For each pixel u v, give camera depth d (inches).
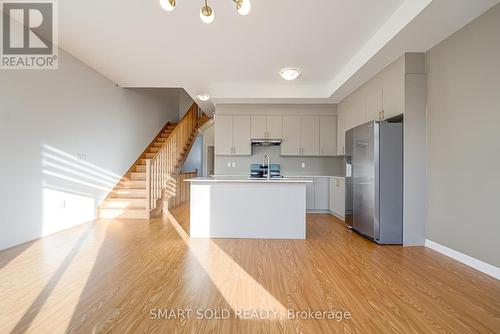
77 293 86.0
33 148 142.0
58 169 160.7
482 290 89.9
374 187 143.0
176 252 128.5
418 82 138.0
